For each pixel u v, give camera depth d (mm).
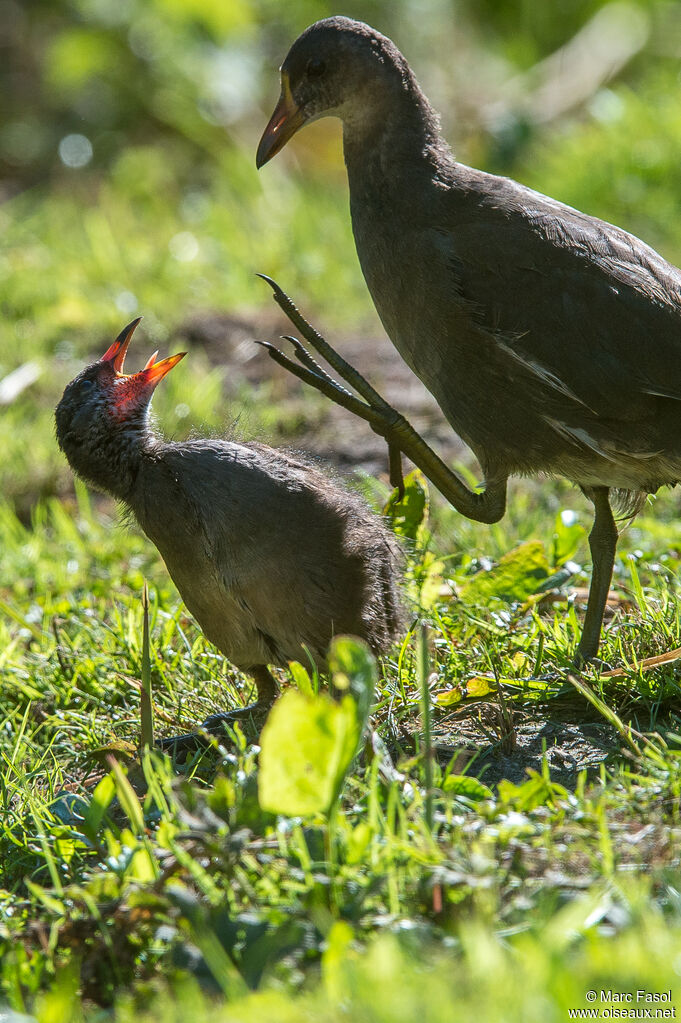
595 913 4832
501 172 17422
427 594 7801
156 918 5188
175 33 20297
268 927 4926
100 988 5094
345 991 4426
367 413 7520
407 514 8062
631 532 9062
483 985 4355
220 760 6586
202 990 4797
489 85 20328
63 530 10047
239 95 19953
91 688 7836
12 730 7586
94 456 7090
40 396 12328
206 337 13320
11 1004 4871
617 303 7062
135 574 9156
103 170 19422
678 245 14906
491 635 7551
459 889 5062
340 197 17391
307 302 14375
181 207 17734
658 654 7332
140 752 6871
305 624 6816
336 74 7754
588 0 21344
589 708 7004
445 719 7023
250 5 20688
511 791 5730
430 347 7445
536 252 7148
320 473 7285
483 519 7707
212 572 6801
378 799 5684
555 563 8094
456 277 7219
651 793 5773
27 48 21672
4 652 8156
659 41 20188
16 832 6504
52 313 13734
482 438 7512
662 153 15969
